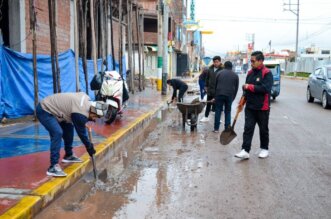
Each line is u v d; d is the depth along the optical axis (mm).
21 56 10195
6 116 9844
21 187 5285
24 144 7695
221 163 7664
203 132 11227
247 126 7965
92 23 12922
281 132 11305
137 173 6949
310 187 6227
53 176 5797
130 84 21094
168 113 15438
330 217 5027
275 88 20516
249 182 6430
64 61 12914
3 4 10562
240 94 25469
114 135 9188
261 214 5082
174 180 6531
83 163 6625
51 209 5129
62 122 6328
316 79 18859
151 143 9680
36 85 10039
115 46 20969
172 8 42219
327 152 8766
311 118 14344
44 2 11883
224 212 5137
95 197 5660
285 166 7480
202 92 17031
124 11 21438
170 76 32969
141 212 5117
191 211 5164
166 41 21156
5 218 4258
